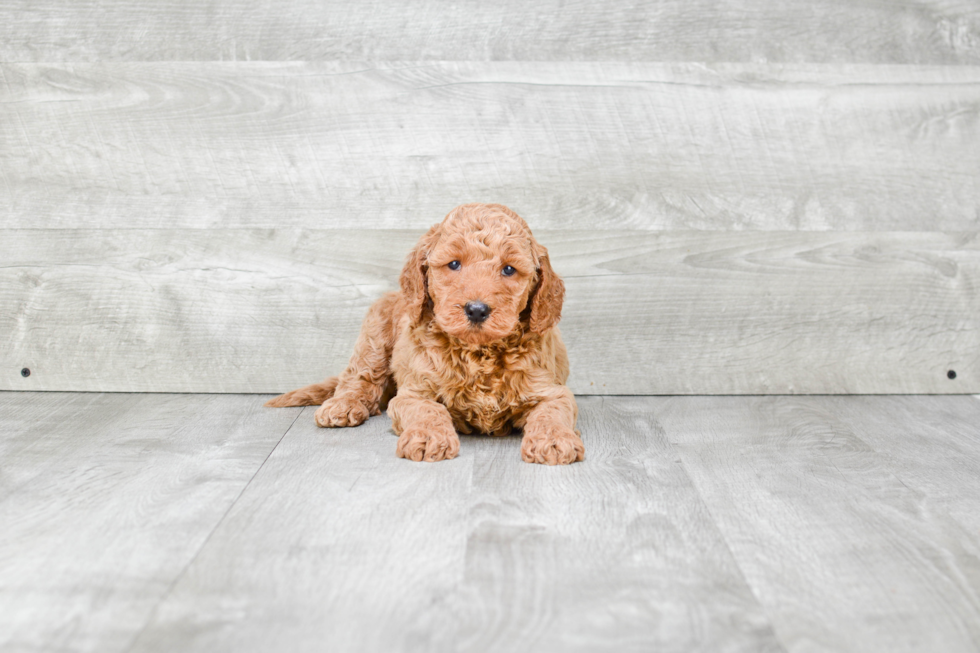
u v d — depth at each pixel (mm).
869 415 2932
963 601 1532
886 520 1907
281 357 3195
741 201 3172
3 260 3146
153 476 2162
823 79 3146
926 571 1649
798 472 2248
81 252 3143
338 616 1443
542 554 1692
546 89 3109
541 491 2055
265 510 1919
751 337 3225
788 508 1972
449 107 3109
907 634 1417
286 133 3107
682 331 3209
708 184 3162
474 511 1916
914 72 3162
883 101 3162
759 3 3109
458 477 2156
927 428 2754
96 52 3068
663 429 2707
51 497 2004
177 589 1539
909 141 3184
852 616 1472
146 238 3139
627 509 1943
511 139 3125
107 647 1346
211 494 2025
